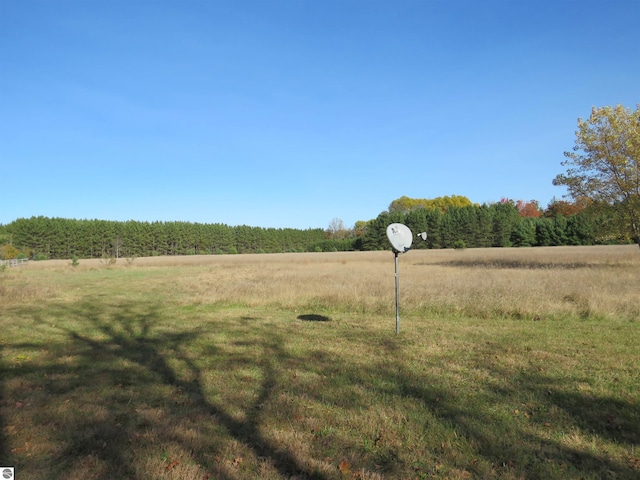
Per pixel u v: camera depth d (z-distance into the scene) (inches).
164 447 152.3
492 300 446.9
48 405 194.4
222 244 4146.2
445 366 253.3
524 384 219.3
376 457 146.6
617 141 909.2
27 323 416.5
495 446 152.9
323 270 1110.4
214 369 253.1
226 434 164.2
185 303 556.4
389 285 597.0
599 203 949.8
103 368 256.2
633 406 188.4
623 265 1053.8
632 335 331.6
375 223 3501.5
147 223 3789.4
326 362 265.9
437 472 136.7
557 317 407.5
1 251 1708.9
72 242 3400.6
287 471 137.5
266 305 522.6
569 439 158.1
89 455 146.9
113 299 613.6
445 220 3334.2
